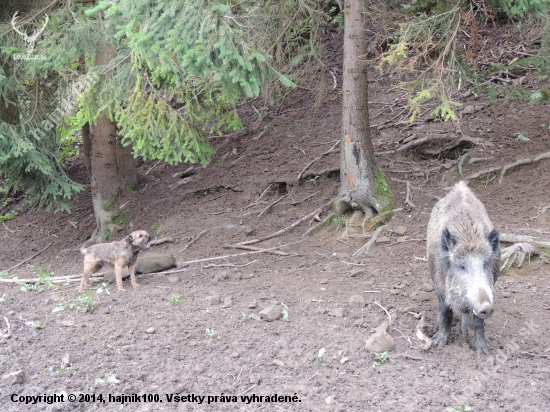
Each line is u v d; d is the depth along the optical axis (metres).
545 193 9.12
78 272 9.45
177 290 7.76
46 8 9.54
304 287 7.59
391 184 10.27
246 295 7.46
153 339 6.16
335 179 10.98
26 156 10.34
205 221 10.68
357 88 9.16
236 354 5.76
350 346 5.86
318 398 5.04
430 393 5.04
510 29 14.34
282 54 10.28
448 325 5.85
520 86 12.08
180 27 6.61
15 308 7.25
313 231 9.65
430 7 9.82
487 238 5.27
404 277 7.69
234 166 12.48
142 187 12.31
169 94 9.21
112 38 8.93
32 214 13.62
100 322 6.64
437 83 7.25
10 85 9.98
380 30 10.59
